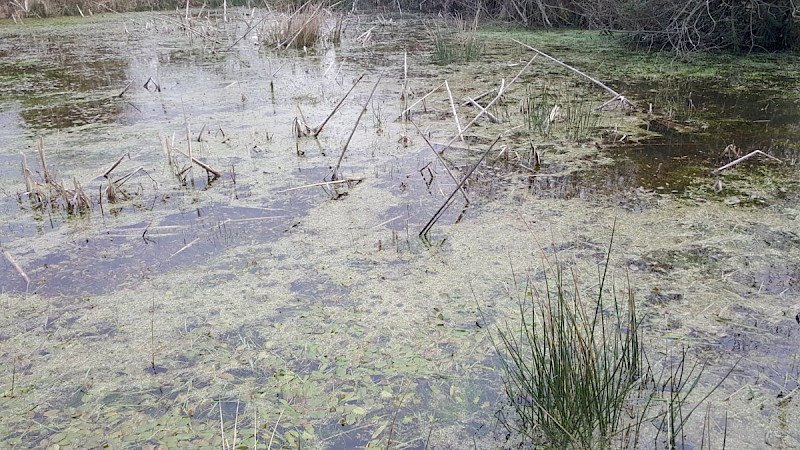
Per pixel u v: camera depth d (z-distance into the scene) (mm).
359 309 3162
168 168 5090
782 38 9320
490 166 4988
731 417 2396
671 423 2256
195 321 3102
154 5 15586
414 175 4840
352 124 6125
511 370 2707
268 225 4074
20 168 5125
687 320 2986
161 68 8906
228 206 4367
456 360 2785
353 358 2807
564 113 6352
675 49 9398
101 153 5445
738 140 5512
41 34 12133
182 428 2422
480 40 10703
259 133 5914
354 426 2424
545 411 2320
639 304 3117
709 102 6781
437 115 6395
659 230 3855
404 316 3098
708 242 3691
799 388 2518
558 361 2455
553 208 4203
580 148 5383
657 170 4840
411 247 3742
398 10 14930
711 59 8992
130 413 2514
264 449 2312
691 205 4195
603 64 8758
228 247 3797
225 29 12070
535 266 3496
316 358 2814
